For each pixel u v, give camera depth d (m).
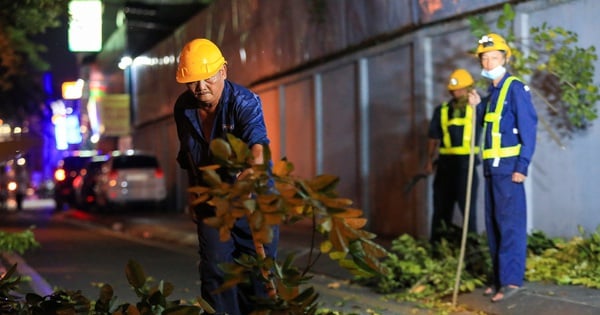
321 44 14.12
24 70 14.92
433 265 8.34
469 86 9.08
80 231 18.86
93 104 35.78
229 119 5.21
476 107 7.91
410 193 12.09
